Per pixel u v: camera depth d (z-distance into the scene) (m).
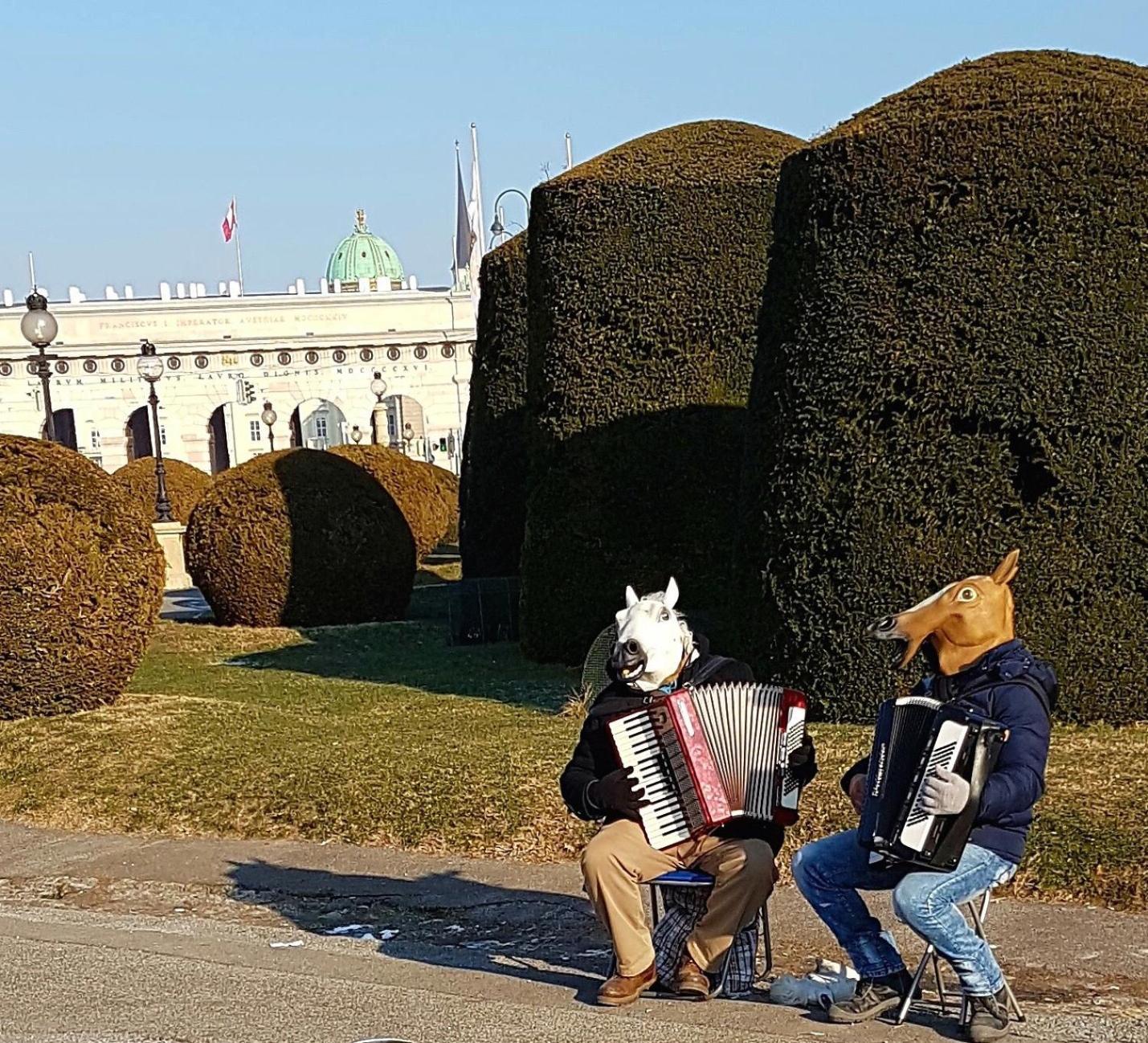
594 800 5.37
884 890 5.67
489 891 7.41
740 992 5.58
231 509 18.61
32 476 11.18
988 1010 4.97
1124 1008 5.34
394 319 92.12
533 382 14.02
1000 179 8.82
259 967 6.32
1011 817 4.85
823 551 9.27
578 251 13.33
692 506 13.26
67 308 88.19
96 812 9.20
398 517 19.20
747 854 5.29
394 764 9.40
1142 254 8.80
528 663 14.27
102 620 11.32
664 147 13.50
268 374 90.38
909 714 4.79
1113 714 8.95
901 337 9.01
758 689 5.32
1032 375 8.80
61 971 6.34
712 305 13.18
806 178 9.41
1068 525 8.82
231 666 15.59
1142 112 8.80
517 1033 5.30
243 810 8.91
